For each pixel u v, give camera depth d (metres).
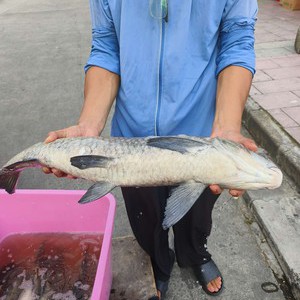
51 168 1.94
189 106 1.96
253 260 2.78
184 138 1.72
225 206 3.30
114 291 2.48
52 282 2.32
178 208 1.66
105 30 2.09
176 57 1.88
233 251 2.86
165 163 1.67
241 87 1.90
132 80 1.97
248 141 1.75
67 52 7.61
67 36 8.72
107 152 1.77
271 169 1.67
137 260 2.67
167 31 1.85
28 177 3.83
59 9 11.82
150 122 2.00
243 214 3.20
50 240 2.57
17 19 10.78
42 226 2.62
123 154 1.73
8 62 7.26
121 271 2.60
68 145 1.87
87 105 2.06
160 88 1.95
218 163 1.63
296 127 3.96
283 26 7.46
